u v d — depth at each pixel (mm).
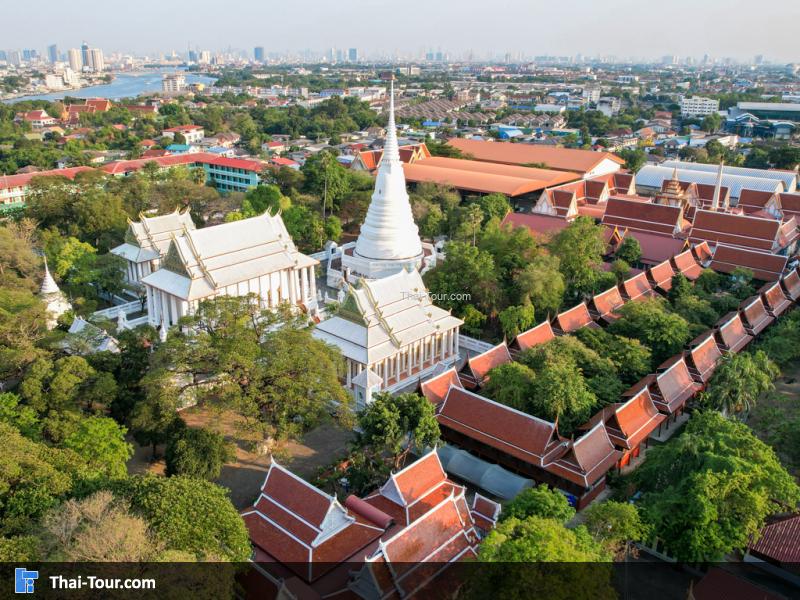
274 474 56094
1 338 73000
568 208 155750
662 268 115938
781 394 81688
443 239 146125
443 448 69375
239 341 66375
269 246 103000
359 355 80875
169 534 45281
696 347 84875
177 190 146125
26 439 55062
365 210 160250
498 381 74938
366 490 63031
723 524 52656
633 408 72125
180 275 95312
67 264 109688
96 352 73500
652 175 197250
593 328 95688
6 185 167750
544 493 53250
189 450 61875
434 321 90875
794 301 110375
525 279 99562
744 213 161250
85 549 41438
